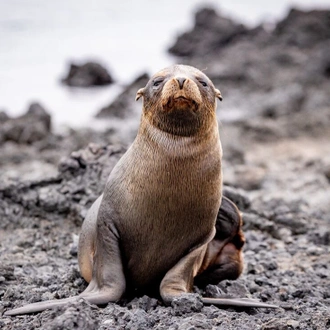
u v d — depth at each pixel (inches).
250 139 3533.5
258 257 1379.2
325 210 2052.2
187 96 912.9
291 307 1011.3
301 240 1550.2
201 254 1045.2
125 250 1006.4
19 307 945.5
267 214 1656.0
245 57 6003.9
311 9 6811.0
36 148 3137.3
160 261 1009.5
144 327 876.6
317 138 3590.1
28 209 1512.1
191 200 968.3
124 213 984.3
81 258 1096.2
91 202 1477.6
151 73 6254.9
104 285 977.5
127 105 4429.1
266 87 4918.8
